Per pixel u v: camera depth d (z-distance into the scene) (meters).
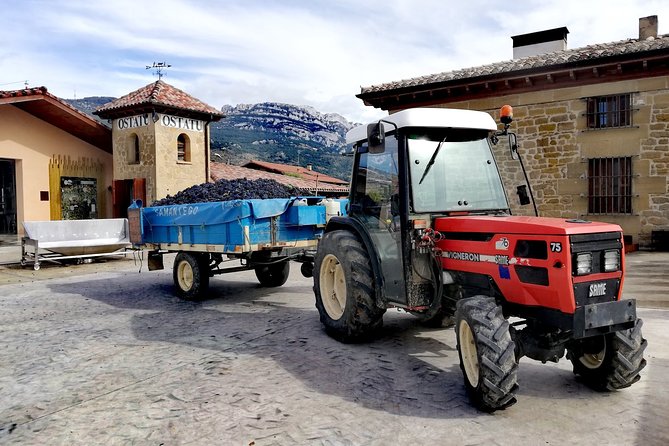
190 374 4.30
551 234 3.27
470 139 4.57
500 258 3.60
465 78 13.09
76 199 18.33
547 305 3.35
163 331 5.76
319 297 5.43
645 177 11.33
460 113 4.45
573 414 3.38
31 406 3.71
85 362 4.70
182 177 17.69
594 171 12.05
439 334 5.38
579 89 12.02
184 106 17.19
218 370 4.39
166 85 18.56
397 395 3.76
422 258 4.21
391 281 4.58
